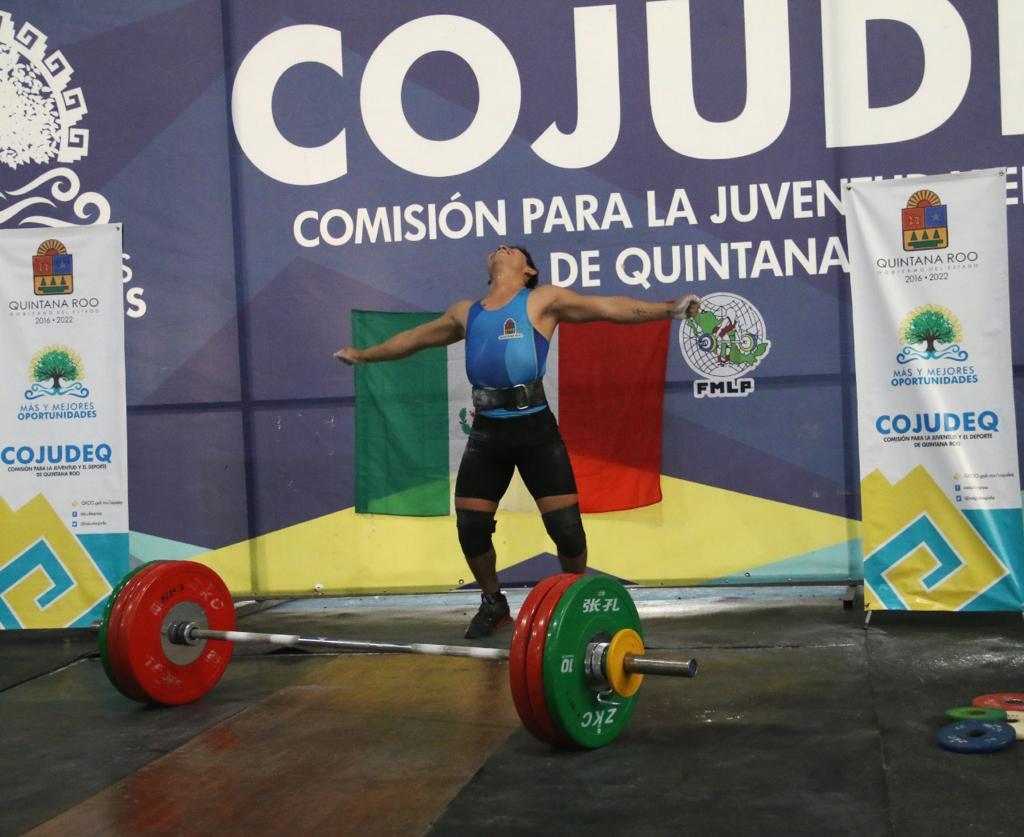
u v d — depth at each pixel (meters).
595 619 2.83
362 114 4.78
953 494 3.93
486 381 3.96
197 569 3.49
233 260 4.85
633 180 4.66
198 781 2.69
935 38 4.48
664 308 3.76
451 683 3.56
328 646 3.20
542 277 4.73
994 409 3.88
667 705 3.18
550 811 2.40
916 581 3.99
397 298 4.80
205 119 4.84
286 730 3.10
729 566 4.61
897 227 3.95
